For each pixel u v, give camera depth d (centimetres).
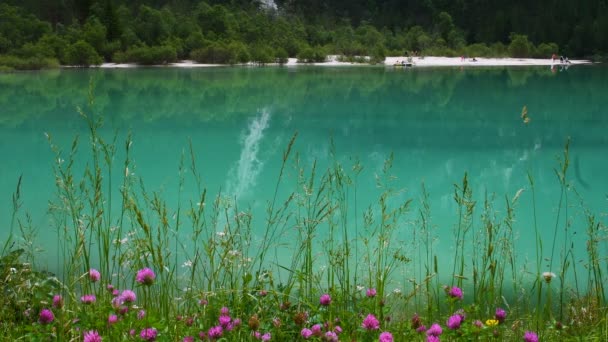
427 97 2028
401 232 587
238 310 240
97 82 2520
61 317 211
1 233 596
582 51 5912
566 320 318
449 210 711
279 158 1061
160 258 250
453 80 2820
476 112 1670
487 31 6662
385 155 1098
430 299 303
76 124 1386
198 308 246
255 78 2845
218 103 1816
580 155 1111
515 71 3688
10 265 273
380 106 1786
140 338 207
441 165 1020
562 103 1880
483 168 1003
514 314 322
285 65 4328
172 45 4241
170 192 780
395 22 7206
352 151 1133
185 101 1856
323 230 556
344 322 238
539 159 1073
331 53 5088
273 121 1484
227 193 784
